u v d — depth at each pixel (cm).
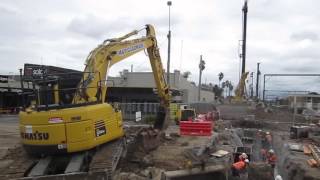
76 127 1305
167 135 2369
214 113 4134
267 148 2852
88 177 1223
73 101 1477
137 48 1952
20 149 1639
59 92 1471
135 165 1606
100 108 1396
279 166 2164
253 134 3356
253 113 4747
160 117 2392
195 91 8381
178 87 6072
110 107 1467
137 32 1917
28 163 1359
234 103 5384
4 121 3844
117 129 1497
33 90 1401
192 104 4550
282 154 2416
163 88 2312
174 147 2012
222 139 2658
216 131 2938
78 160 1324
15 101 5044
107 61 1670
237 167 1748
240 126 3938
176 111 3550
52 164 1367
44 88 1387
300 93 6581
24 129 1352
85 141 1314
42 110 1351
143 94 5481
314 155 2117
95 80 1518
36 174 1270
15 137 2578
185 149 1941
